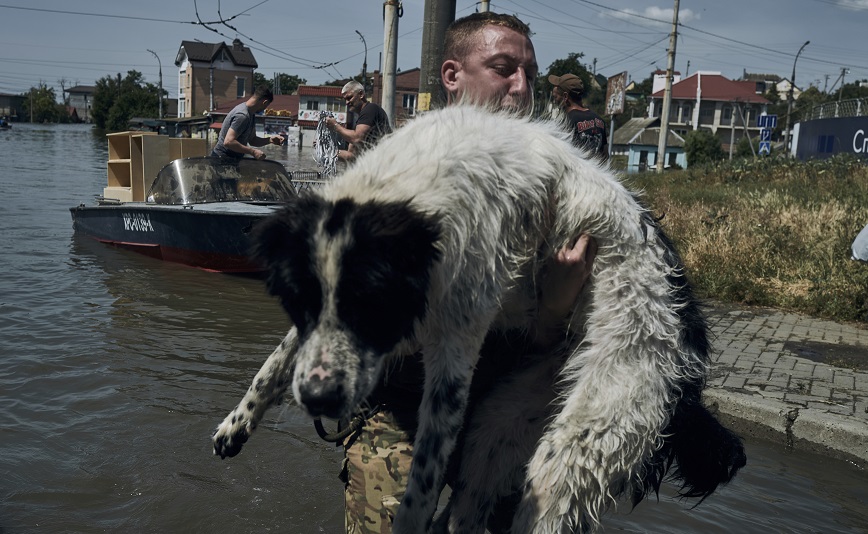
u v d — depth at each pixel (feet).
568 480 8.32
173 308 28.45
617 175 9.73
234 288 32.22
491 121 8.66
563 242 8.60
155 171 43.98
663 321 8.86
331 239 7.13
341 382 7.07
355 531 9.43
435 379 7.90
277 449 16.70
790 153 117.39
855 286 30.12
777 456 17.81
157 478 15.15
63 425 17.37
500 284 8.07
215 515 13.92
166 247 36.99
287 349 9.27
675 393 8.95
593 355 8.70
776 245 35.96
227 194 38.11
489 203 7.94
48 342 23.41
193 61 301.22
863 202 47.60
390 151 8.29
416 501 7.75
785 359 23.52
